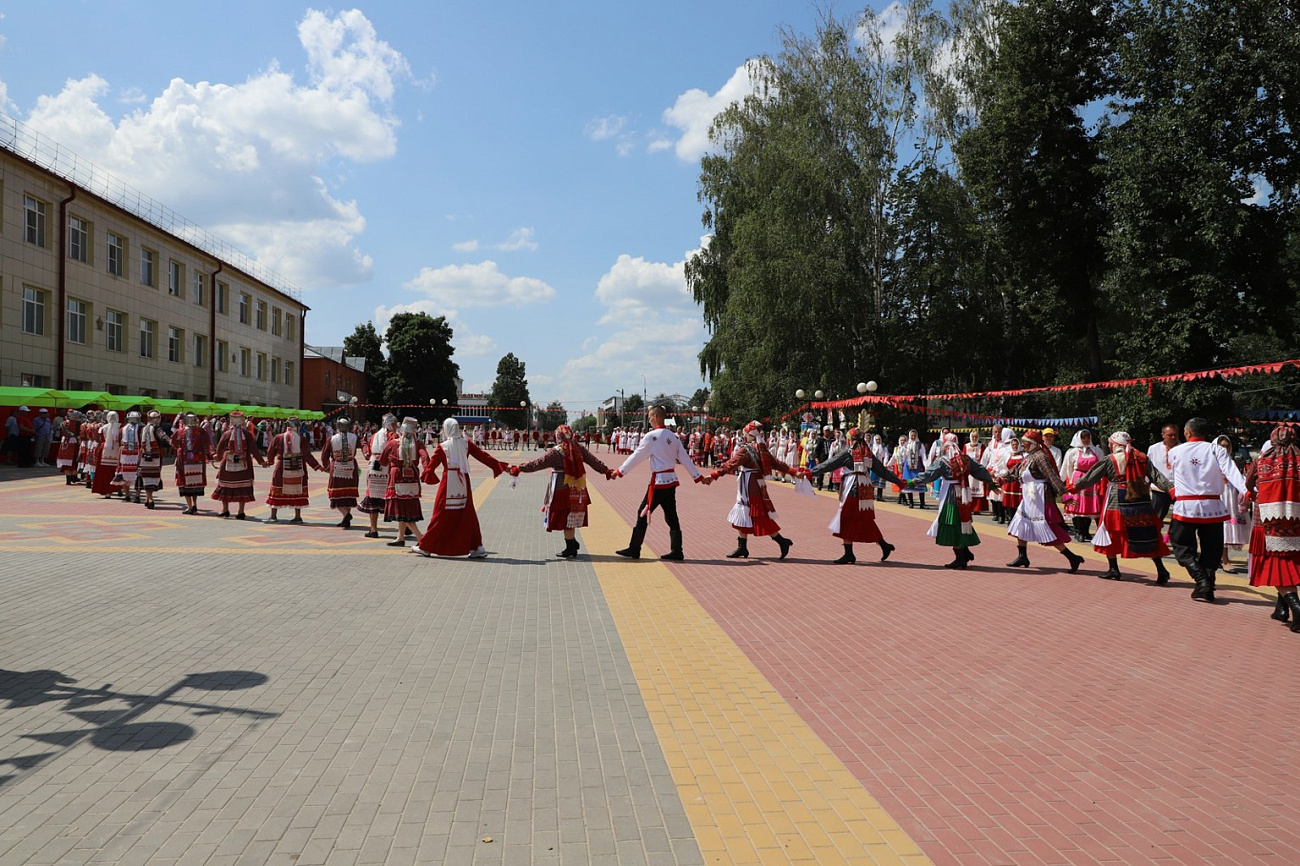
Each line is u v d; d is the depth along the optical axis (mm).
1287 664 6559
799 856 3480
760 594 9195
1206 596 9109
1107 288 37406
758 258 37250
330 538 13453
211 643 6785
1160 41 25141
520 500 21578
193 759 4414
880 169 37031
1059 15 30484
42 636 6949
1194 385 23672
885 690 5805
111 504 18484
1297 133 22938
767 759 4543
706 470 41969
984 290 37469
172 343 44781
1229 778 4367
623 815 3834
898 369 37062
